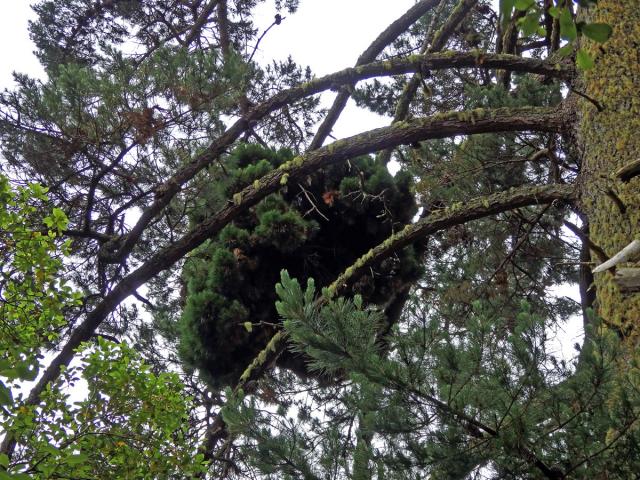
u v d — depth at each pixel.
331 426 5.38
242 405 5.21
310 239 9.89
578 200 7.20
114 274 9.36
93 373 4.65
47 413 4.48
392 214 10.00
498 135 9.39
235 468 8.34
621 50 7.12
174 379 4.92
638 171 5.51
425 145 9.84
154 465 4.69
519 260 11.13
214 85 8.75
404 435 4.65
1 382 2.17
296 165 8.38
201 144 9.30
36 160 8.79
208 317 9.46
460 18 10.62
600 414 4.61
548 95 9.11
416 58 8.34
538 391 4.63
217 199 9.77
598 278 6.62
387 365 4.65
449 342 4.68
